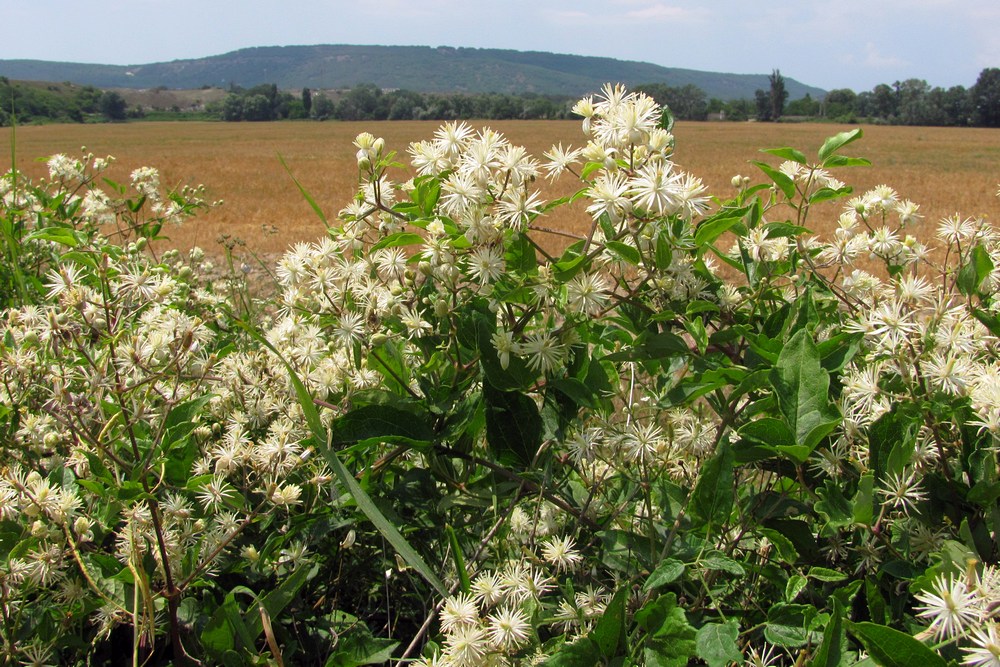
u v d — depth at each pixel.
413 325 2.22
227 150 53.25
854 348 2.10
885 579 1.94
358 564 2.52
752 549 2.29
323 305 2.36
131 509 1.99
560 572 2.23
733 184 2.84
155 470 2.20
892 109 124.75
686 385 2.10
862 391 1.95
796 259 2.58
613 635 1.63
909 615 1.81
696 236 2.10
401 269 2.36
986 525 1.79
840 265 2.63
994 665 1.23
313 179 31.39
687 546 1.94
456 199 2.02
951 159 47.09
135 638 1.74
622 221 2.03
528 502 2.45
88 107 123.81
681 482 2.52
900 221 2.68
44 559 1.90
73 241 2.57
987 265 2.02
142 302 2.20
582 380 2.21
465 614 1.69
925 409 1.83
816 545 2.04
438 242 2.11
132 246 3.03
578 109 2.15
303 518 2.21
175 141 65.44
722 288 2.56
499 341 2.06
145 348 2.05
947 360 1.93
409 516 2.47
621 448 2.19
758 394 2.26
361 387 2.46
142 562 2.00
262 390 2.63
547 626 2.11
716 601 1.71
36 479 2.00
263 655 1.91
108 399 2.32
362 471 2.19
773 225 2.52
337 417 2.12
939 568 1.64
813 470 2.06
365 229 2.46
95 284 2.47
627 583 1.63
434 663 1.71
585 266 2.10
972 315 2.12
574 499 2.44
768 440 1.83
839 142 2.54
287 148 55.56
